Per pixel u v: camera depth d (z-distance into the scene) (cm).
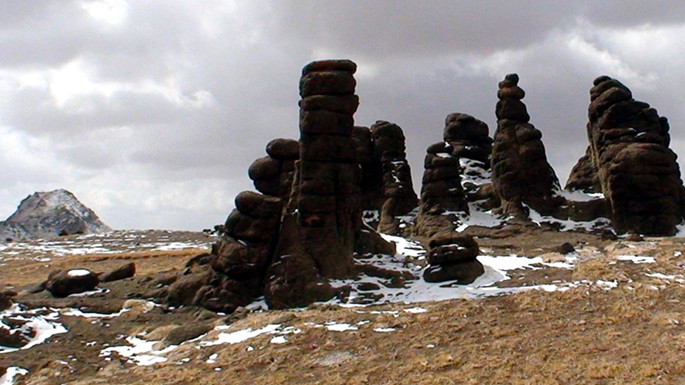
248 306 2917
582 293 2492
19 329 2536
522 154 4838
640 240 3822
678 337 1903
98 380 2028
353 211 3488
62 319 2773
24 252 6994
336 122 3281
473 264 3069
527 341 2031
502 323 2252
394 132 5672
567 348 1927
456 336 2158
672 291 2431
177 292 3047
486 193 5231
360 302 2814
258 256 3020
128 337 2548
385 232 5088
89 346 2439
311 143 3262
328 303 2825
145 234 8431
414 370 1889
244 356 2161
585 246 3766
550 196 4738
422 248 3912
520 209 4731
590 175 5338
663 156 4356
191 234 8300
